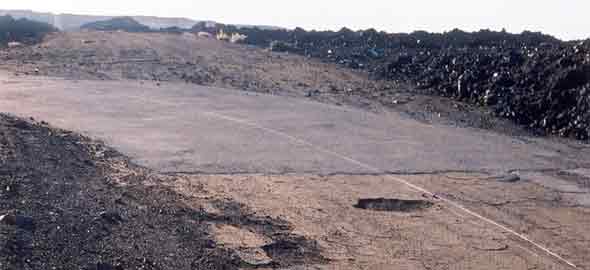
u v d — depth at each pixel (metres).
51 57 31.44
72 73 26.70
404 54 31.34
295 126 17.98
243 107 20.42
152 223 9.91
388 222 11.06
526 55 24.36
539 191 13.28
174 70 28.41
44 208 9.61
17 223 8.66
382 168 14.34
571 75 20.89
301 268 8.94
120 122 17.97
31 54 32.41
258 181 13.05
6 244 7.96
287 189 12.59
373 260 9.41
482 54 26.44
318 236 10.20
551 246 10.34
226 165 14.09
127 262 8.27
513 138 18.27
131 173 13.03
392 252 9.76
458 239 10.43
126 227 9.53
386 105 22.05
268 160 14.58
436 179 13.75
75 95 21.72
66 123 17.61
